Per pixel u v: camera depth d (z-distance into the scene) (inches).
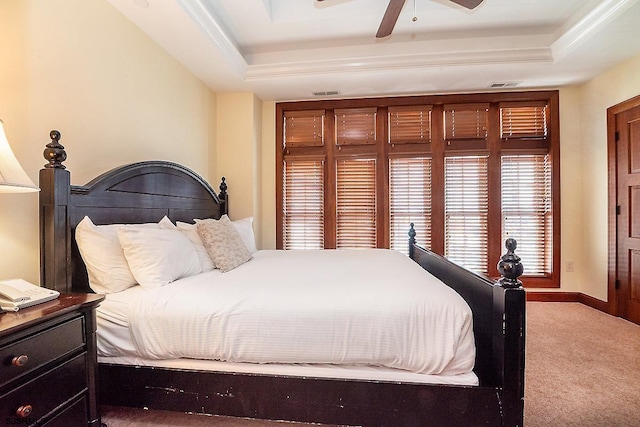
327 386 52.0
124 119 87.0
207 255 85.3
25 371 38.7
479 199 149.0
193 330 54.7
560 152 142.9
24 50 60.9
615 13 88.6
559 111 142.6
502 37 118.0
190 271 73.8
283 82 133.9
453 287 74.2
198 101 129.2
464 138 148.9
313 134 157.5
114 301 59.1
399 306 51.5
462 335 49.2
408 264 86.8
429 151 150.9
